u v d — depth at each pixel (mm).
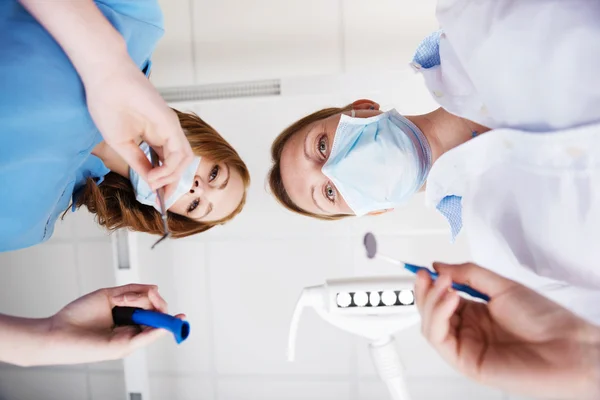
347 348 1428
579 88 658
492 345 589
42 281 1545
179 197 1016
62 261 1535
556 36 653
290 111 1387
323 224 1408
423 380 1427
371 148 917
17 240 795
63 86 665
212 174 1062
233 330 1460
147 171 673
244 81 1299
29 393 1586
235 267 1446
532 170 764
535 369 544
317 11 1406
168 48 1449
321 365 1440
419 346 1421
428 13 1376
